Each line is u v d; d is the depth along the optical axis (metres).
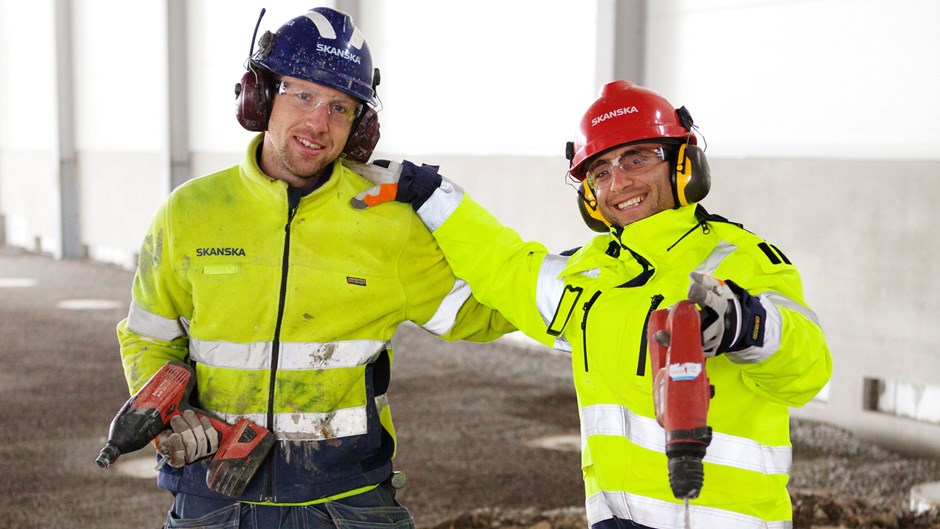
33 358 8.53
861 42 6.33
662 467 1.97
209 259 2.27
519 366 8.38
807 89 6.68
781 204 6.79
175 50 13.43
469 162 9.59
